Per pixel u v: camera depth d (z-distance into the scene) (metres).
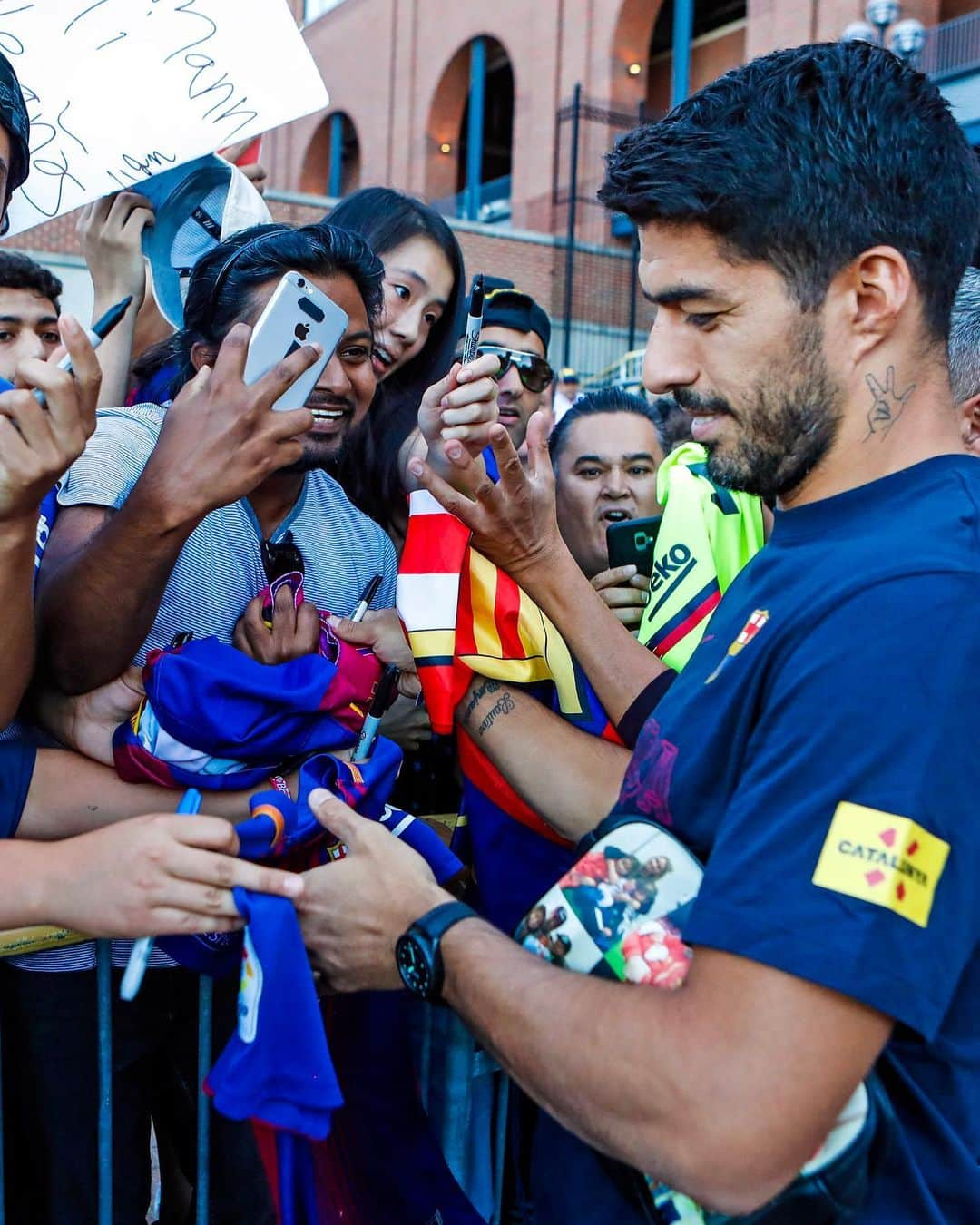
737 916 0.94
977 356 1.55
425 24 21.44
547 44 18.64
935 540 1.01
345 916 1.23
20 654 1.31
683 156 1.07
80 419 1.20
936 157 1.08
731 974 0.94
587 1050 1.00
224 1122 1.69
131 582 1.40
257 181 3.03
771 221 1.06
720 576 1.98
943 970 0.93
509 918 1.67
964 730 0.94
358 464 2.58
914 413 1.11
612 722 1.58
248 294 1.74
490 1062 1.82
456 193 22.72
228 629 1.76
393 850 1.25
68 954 1.60
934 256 1.08
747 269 1.08
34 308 3.59
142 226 2.52
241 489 1.38
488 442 1.46
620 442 2.53
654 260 1.12
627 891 1.13
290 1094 1.23
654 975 1.07
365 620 1.80
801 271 1.07
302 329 1.39
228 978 1.74
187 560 1.71
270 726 1.48
